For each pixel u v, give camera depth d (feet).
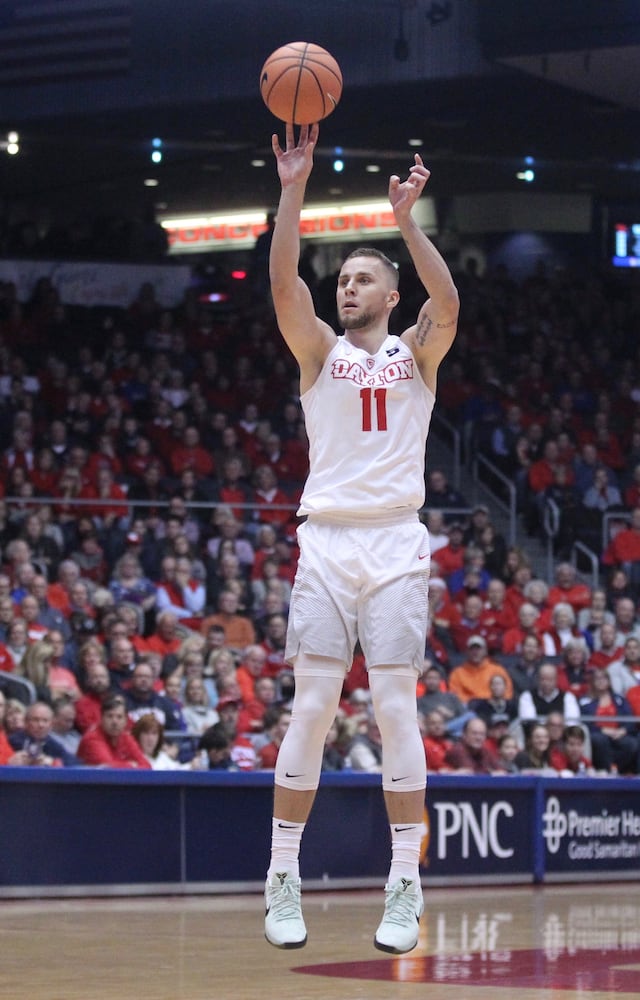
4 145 122.01
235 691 66.49
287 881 25.98
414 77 102.27
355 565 25.91
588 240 145.79
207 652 70.54
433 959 32.76
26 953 33.40
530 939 37.86
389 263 27.17
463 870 59.93
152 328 115.75
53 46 103.19
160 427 97.60
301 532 26.63
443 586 85.25
